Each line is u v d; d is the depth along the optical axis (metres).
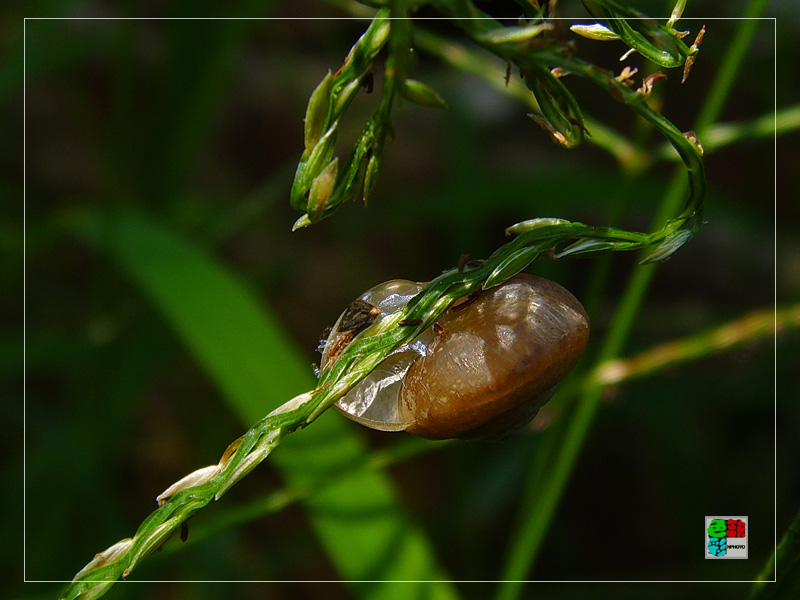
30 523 0.30
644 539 0.42
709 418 0.44
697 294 0.49
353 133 0.46
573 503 0.44
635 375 0.24
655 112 0.12
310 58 0.57
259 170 0.53
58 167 0.48
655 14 0.31
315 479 0.19
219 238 0.36
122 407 0.31
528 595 0.33
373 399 0.14
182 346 0.34
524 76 0.12
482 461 0.37
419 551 0.18
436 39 0.27
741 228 0.42
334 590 0.40
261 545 0.39
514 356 0.13
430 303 0.13
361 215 0.50
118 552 0.12
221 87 0.33
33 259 0.43
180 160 0.33
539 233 0.13
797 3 0.37
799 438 0.43
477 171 0.42
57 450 0.28
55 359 0.31
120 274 0.32
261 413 0.21
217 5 0.31
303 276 0.49
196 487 0.12
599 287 0.26
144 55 0.45
